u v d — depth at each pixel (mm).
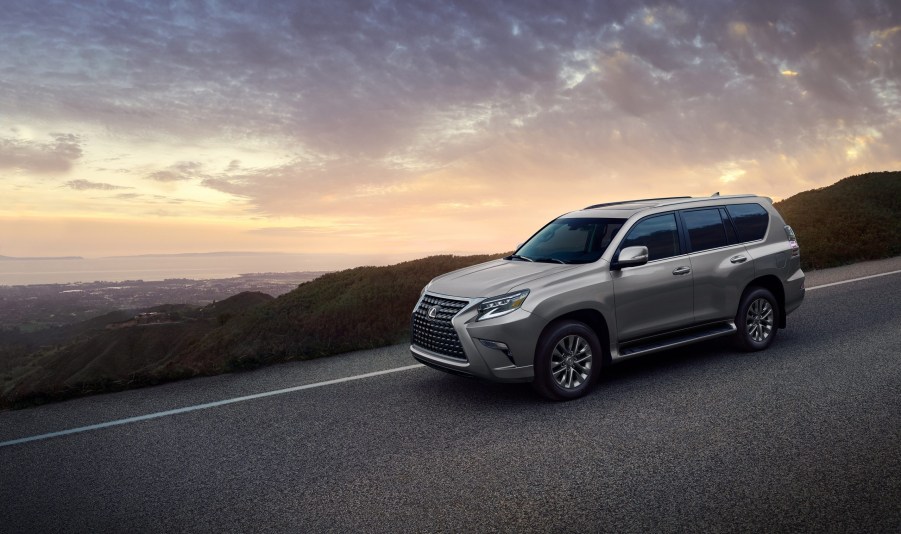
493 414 5328
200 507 3760
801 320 8648
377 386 6504
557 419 5078
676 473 3848
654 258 6129
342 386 6574
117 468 4508
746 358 6758
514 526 3270
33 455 4891
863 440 4215
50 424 5734
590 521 3279
